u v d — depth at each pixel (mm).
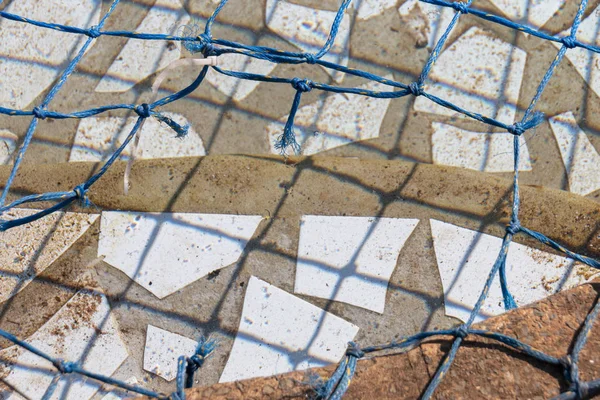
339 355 845
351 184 868
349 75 931
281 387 697
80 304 859
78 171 887
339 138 922
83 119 930
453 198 862
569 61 929
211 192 872
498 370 690
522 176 913
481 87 928
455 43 935
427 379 692
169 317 856
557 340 696
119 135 924
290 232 863
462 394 687
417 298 850
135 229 869
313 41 935
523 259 848
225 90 930
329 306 853
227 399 696
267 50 760
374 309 850
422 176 868
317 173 872
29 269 864
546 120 920
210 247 865
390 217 862
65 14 946
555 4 935
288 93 929
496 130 920
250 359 847
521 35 932
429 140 920
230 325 853
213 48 762
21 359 851
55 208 748
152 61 936
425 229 859
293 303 854
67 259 866
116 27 942
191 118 927
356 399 690
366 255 858
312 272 857
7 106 940
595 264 741
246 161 878
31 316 857
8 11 949
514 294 844
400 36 935
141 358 853
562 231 846
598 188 911
